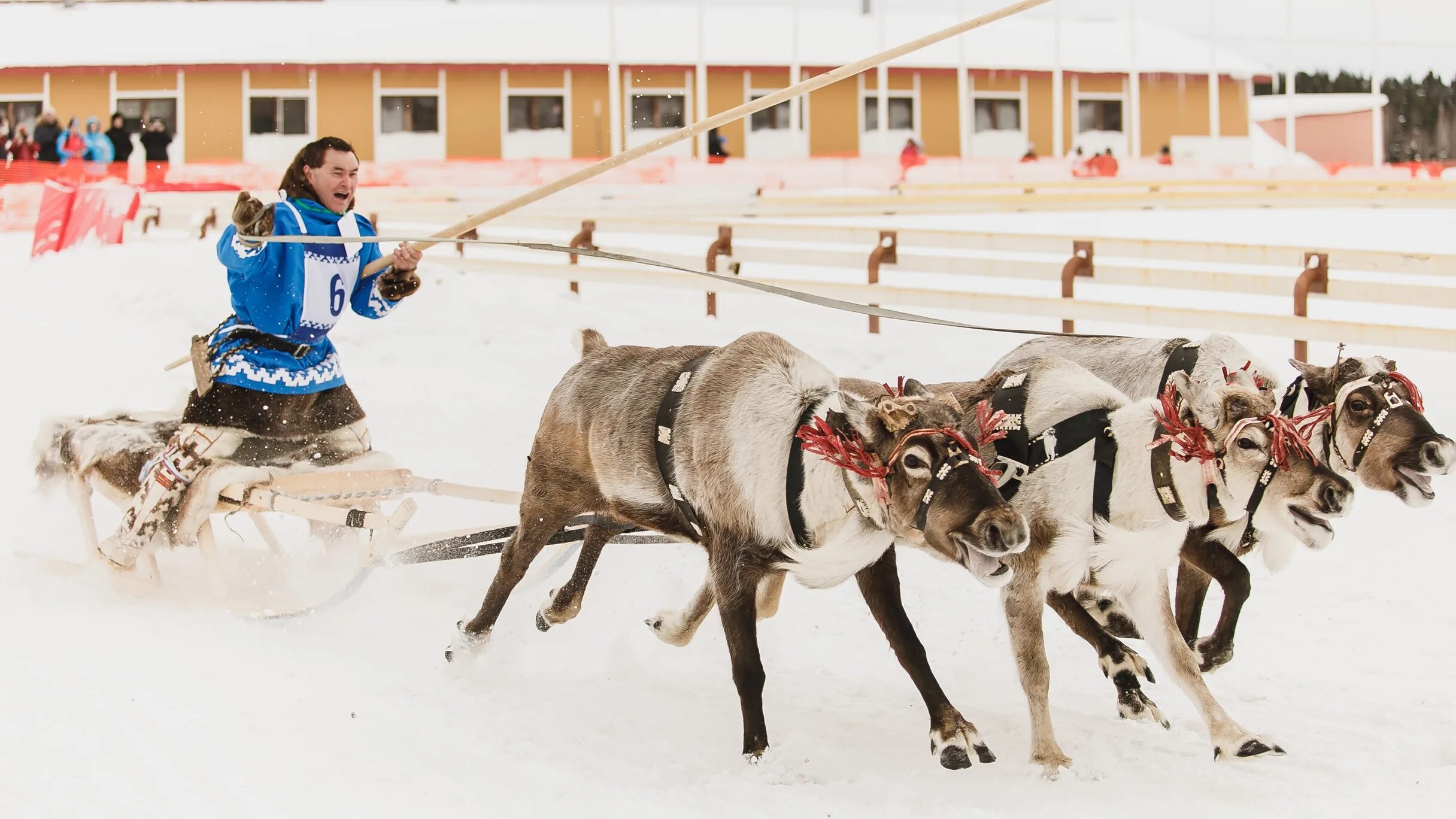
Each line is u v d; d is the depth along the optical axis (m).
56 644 5.73
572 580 6.50
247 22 38.84
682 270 5.86
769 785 4.80
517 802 4.50
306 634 6.30
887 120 38.56
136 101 36.75
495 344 13.55
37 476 7.04
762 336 5.43
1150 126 41.62
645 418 5.69
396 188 28.03
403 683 5.71
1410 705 5.57
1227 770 4.96
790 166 31.48
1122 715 5.61
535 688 5.86
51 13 39.59
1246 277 11.14
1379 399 5.92
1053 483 5.31
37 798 4.25
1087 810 4.58
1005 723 5.59
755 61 37.44
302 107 36.62
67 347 13.79
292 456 6.92
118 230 19.03
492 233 22.58
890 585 5.34
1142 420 5.25
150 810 4.20
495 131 36.84
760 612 6.13
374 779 4.58
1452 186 27.80
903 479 4.80
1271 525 5.66
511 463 9.74
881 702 5.85
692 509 5.48
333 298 6.77
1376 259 10.34
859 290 13.62
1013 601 5.29
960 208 26.86
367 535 7.32
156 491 6.50
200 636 6.00
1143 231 22.16
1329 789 4.73
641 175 30.62
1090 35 43.31
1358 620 6.67
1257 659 6.28
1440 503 8.19
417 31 37.94
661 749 5.17
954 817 4.47
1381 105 44.62
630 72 37.25
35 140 30.20
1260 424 5.15
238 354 6.67
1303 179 33.62
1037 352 6.75
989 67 39.44
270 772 4.56
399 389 12.09
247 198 6.26
